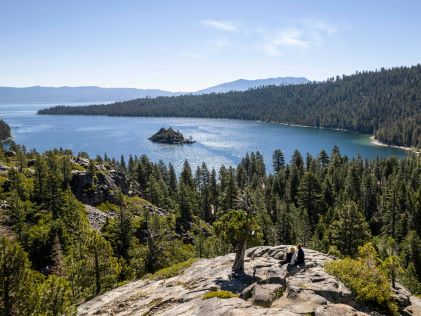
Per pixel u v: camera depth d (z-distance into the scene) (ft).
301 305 61.57
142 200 331.98
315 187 338.95
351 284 71.67
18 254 72.13
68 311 81.71
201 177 472.03
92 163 301.84
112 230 221.05
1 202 220.23
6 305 70.54
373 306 68.74
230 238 87.81
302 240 249.75
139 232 237.66
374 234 333.83
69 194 225.76
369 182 373.40
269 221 298.56
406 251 241.55
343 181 406.21
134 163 516.73
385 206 331.57
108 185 301.02
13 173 237.04
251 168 537.65
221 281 83.20
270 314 55.21
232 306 61.82
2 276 69.97
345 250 196.75
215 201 424.05
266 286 69.77
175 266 118.83
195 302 71.72
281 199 393.50
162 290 94.02
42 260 180.04
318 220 320.29
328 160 522.47
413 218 314.35
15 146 497.87
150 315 76.64
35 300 74.02
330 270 77.77
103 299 104.32
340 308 59.31
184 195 325.01
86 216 237.66
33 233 187.62
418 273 227.40
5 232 192.13
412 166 483.10
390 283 81.00
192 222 315.37
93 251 135.74
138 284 112.88
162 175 506.07
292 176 410.72
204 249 222.89
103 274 136.98
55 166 284.61
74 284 129.18
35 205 229.04
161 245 184.24
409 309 73.15
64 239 192.13
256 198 346.13
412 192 359.25
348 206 203.31
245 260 99.09
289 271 80.43
